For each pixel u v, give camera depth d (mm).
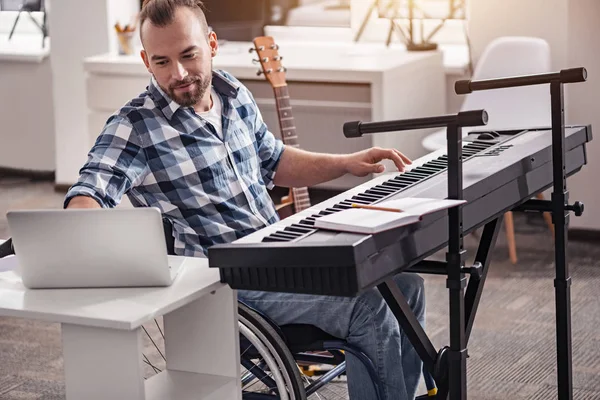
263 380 2629
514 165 2521
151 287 2174
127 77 5574
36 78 6562
